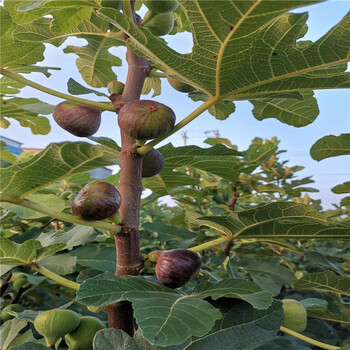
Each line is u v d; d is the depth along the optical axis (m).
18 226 0.66
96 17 0.38
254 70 0.27
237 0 0.21
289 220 0.36
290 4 0.20
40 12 0.34
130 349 0.27
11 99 0.61
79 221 0.29
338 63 0.26
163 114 0.29
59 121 0.34
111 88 0.36
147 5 0.34
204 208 0.94
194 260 0.30
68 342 0.33
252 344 0.29
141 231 0.94
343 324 0.47
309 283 0.44
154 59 0.29
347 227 0.35
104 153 0.34
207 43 0.25
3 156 0.62
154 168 0.35
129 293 0.25
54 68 0.41
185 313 0.23
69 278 0.59
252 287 0.28
